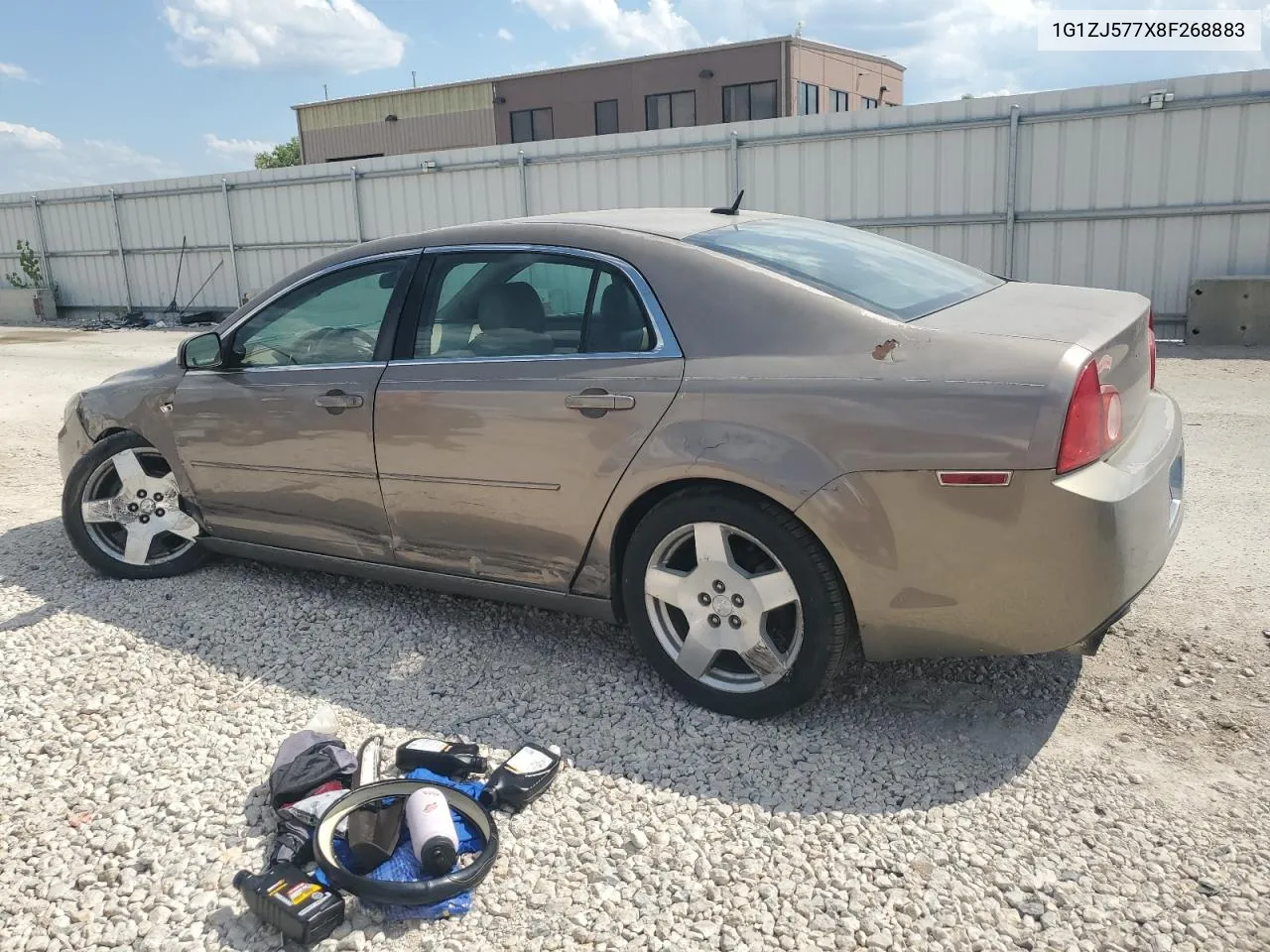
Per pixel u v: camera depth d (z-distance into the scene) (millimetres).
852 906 2367
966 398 2740
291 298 4160
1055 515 2674
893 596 2889
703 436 3061
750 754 3039
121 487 4719
